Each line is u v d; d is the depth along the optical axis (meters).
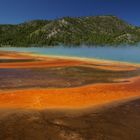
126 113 9.70
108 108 10.34
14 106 10.27
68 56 47.66
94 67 26.78
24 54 54.75
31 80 17.06
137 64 30.89
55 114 9.45
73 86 14.95
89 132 7.85
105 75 20.31
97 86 14.97
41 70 23.34
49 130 7.96
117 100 11.61
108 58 41.91
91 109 10.16
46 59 37.84
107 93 12.98
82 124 8.50
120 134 7.75
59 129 8.05
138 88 14.44
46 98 11.63
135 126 8.39
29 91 13.06
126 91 13.55
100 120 8.91
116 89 14.07
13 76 18.94
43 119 8.90
